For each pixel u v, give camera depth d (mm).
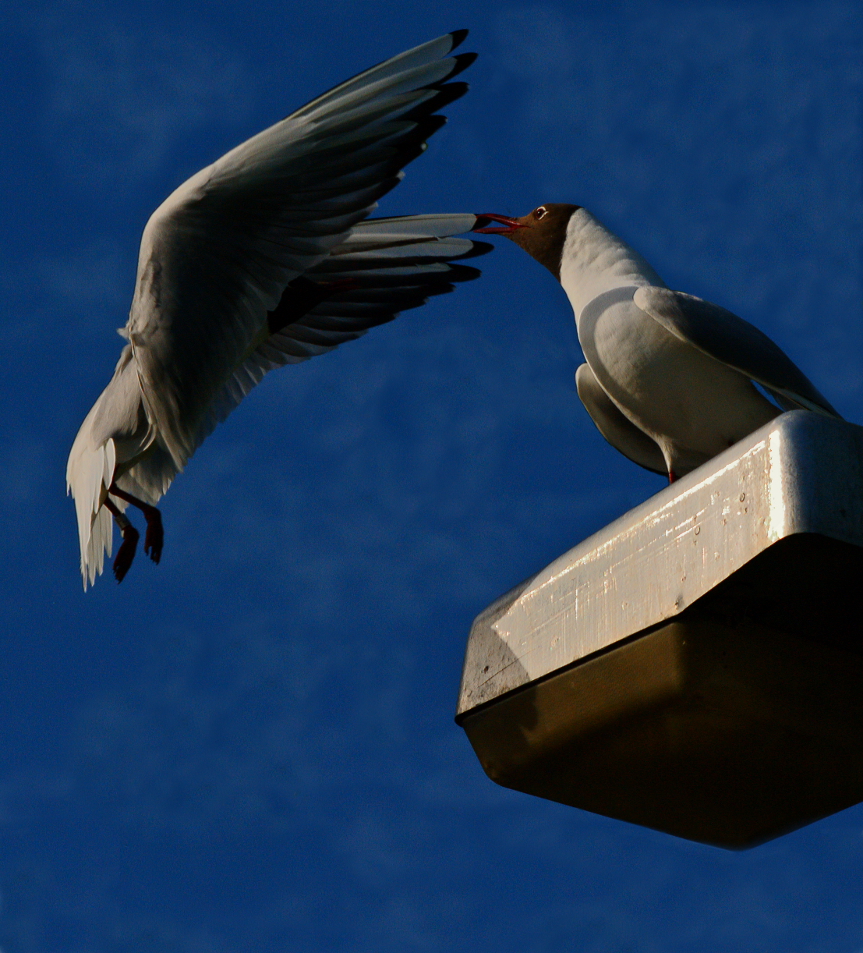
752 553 5742
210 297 7422
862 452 5824
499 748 7145
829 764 6496
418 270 9023
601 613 6535
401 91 6855
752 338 9297
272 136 7039
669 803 7105
